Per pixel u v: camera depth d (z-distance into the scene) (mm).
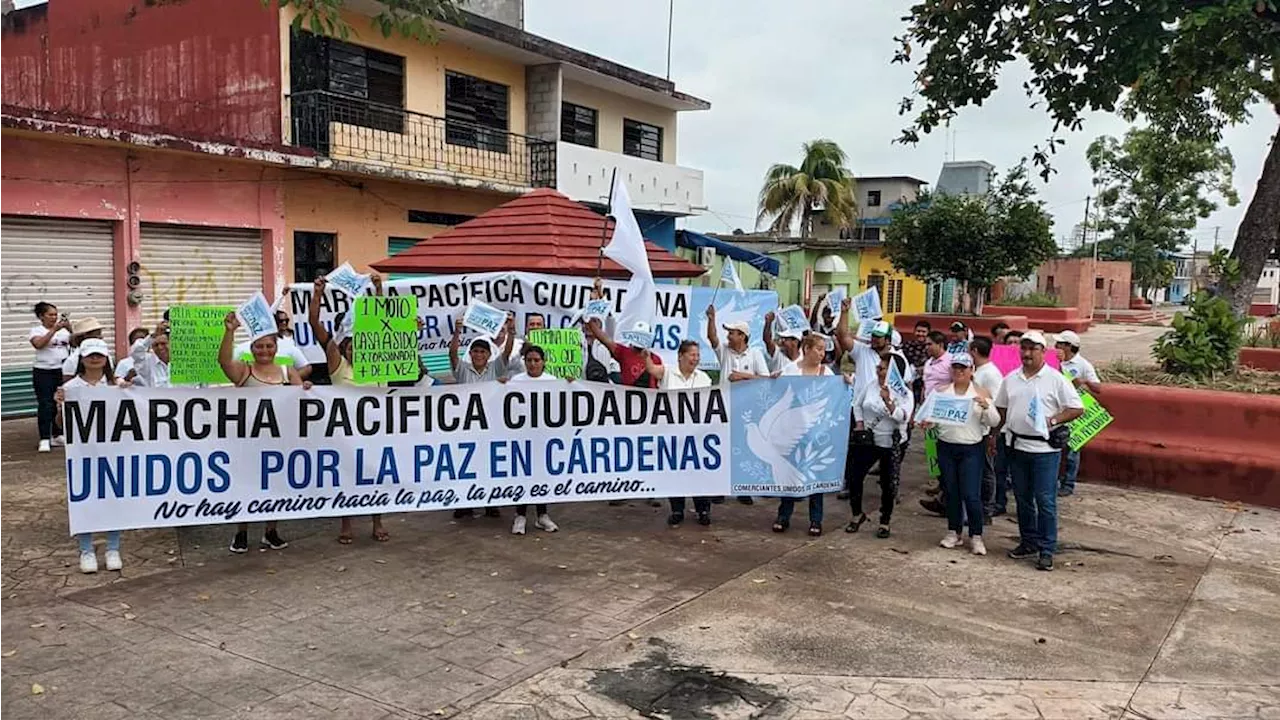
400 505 7578
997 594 6480
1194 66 8836
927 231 26062
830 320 10750
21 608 5914
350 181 17156
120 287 13789
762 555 7367
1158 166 17781
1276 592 6590
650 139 25594
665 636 5629
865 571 6973
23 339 12836
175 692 4758
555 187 20766
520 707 4668
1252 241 11516
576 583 6602
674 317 10812
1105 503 9227
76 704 4602
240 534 7191
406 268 11297
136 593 6234
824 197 41781
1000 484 8734
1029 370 7203
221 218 15000
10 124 11617
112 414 6711
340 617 5863
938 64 10047
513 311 10055
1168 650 5508
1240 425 9414
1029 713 4672
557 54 20531
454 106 19594
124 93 18062
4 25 19844
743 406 8070
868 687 4953
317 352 10312
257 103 16375
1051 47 8750
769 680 5027
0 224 12461
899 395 7793
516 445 7828
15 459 10234
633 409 8016
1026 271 26344
